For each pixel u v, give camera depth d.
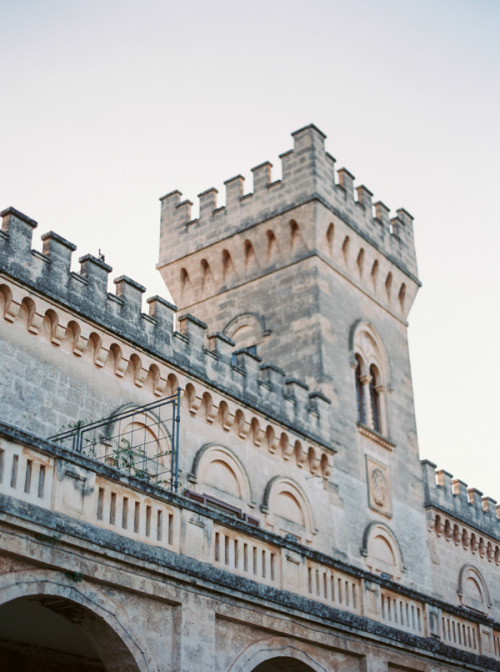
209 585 18.30
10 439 15.37
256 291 38.91
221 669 18.41
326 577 22.14
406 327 43.16
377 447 37.94
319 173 39.09
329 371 36.19
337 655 21.77
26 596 15.63
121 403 26.52
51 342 24.89
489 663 27.20
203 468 28.77
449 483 42.62
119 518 17.06
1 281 23.59
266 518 30.61
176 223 42.84
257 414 31.50
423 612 25.30
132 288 28.09
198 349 30.08
